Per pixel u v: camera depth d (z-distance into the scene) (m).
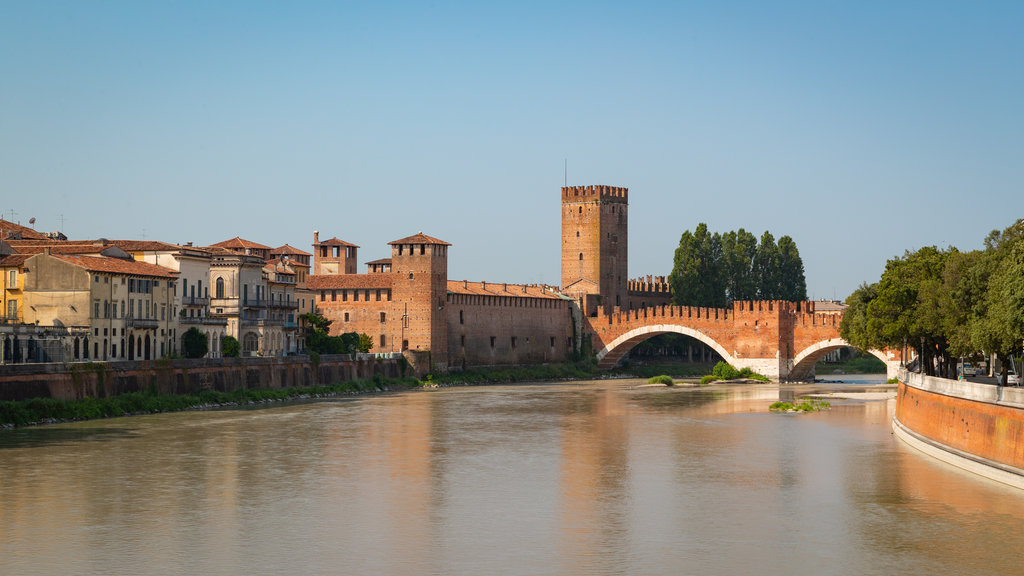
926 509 84.06
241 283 195.12
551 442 122.75
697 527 80.25
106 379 143.62
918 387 117.31
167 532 78.88
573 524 81.44
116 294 163.12
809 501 88.06
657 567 70.62
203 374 162.00
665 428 136.88
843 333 173.38
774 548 74.50
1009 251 107.25
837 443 120.31
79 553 73.62
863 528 79.12
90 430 127.88
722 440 123.94
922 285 125.06
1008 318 94.94
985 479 94.38
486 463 107.25
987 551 73.00
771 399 186.12
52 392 135.50
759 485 94.94
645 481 97.44
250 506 87.00
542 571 70.00
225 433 128.00
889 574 68.81
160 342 174.12
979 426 96.69
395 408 164.50
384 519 82.94
